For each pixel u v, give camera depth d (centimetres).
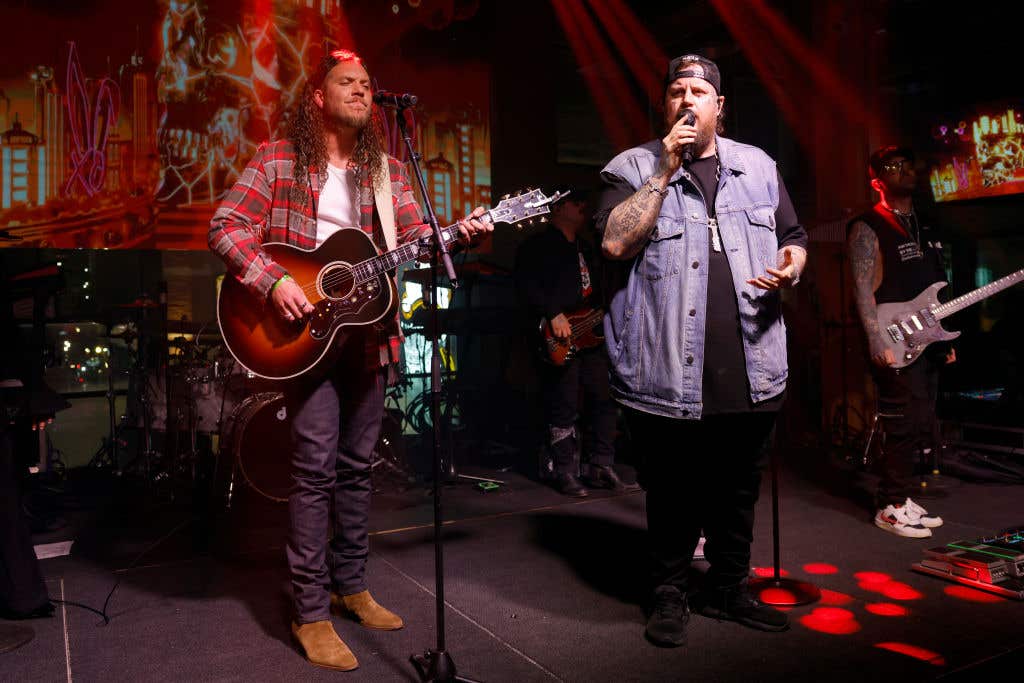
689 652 215
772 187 226
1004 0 595
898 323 326
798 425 548
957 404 564
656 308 220
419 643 223
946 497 383
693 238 217
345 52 225
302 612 218
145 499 420
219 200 511
